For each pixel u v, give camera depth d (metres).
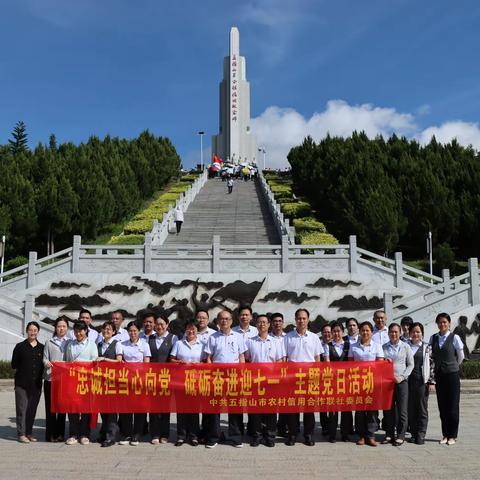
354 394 8.93
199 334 9.70
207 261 21.20
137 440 8.80
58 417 9.12
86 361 9.03
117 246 21.31
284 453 8.30
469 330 16.80
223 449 8.53
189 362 9.02
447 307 17.11
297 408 8.88
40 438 9.33
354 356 9.30
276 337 9.29
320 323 20.31
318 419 11.62
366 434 8.89
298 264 21.16
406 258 36.31
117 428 9.02
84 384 8.89
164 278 20.83
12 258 33.81
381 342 10.22
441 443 8.94
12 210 32.91
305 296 20.58
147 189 52.41
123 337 10.32
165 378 8.93
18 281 20.97
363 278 20.72
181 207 34.84
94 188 36.53
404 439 9.21
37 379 9.12
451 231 35.19
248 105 75.38
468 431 9.91
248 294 20.61
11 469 7.31
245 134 74.62
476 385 13.76
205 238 30.22
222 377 8.92
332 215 43.09
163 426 9.02
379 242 33.91
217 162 62.78
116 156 47.03
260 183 51.62
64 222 34.03
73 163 39.78
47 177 36.53
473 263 17.33
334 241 29.31
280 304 20.53
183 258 21.20
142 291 20.69
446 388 8.98
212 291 20.62
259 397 8.89
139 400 8.84
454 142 43.59
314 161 50.22
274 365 9.00
